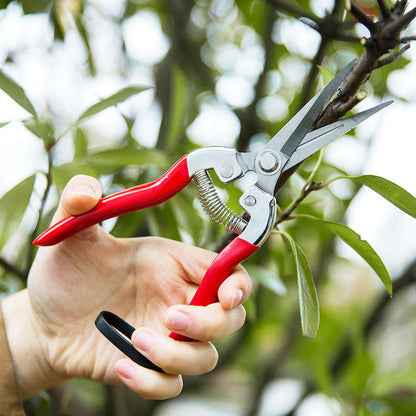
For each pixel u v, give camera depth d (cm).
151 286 92
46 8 100
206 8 186
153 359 72
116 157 95
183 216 105
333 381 175
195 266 89
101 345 94
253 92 155
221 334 73
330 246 170
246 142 151
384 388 155
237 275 76
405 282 167
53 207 106
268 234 76
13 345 97
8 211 85
